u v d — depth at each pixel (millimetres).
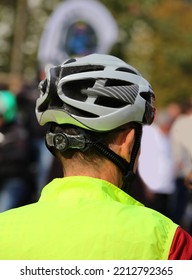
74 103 3318
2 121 10500
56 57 13609
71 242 3211
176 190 8938
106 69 3377
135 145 3455
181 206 9117
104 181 3377
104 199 3326
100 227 3215
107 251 3170
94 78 3340
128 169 3447
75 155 3406
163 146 8930
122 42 27453
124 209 3270
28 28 25875
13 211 3383
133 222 3215
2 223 3334
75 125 3354
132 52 30172
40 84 3494
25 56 25516
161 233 3197
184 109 11742
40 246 3232
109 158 3396
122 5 28250
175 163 7629
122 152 3418
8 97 10500
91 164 3398
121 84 3377
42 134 10633
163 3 33094
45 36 13672
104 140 3383
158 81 31844
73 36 13781
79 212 3281
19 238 3270
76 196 3340
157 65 31703
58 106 3381
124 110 3348
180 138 7488
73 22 13836
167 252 3170
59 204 3334
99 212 3262
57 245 3219
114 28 14219
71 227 3242
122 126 3395
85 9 14008
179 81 31875
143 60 31219
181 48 31844
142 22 29391
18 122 10617
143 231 3189
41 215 3312
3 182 10578
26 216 3332
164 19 31328
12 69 25016
